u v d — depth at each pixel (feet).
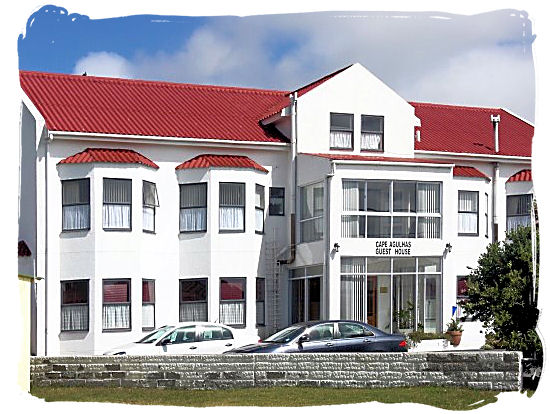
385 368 67.56
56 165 97.45
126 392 65.51
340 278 96.94
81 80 107.04
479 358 66.80
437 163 100.07
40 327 95.45
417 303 98.78
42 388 66.33
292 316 104.53
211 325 81.35
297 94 106.52
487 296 73.00
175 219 102.17
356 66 108.37
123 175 97.19
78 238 96.43
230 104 112.57
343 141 107.34
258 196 104.37
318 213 100.48
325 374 67.56
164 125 103.24
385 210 98.58
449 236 100.12
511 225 112.88
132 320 96.58
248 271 102.06
